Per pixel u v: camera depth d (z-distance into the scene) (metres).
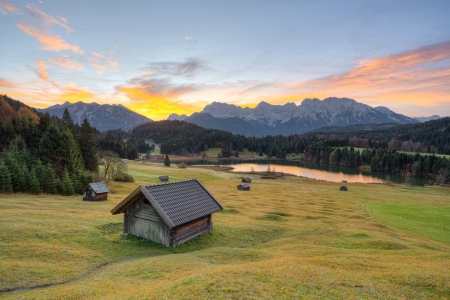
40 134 81.94
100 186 53.53
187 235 24.75
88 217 31.00
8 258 16.66
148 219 23.64
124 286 13.30
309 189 105.88
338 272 14.70
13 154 62.00
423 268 15.99
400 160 190.62
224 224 33.62
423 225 44.72
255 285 12.04
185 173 147.75
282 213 50.81
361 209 62.03
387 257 20.38
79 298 11.72
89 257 18.81
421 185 137.00
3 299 11.53
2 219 25.50
